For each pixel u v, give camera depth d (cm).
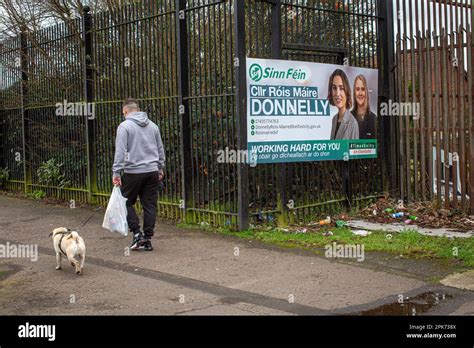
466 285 616
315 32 966
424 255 733
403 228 891
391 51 1073
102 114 1108
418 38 1030
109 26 1076
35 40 1258
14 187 1380
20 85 1316
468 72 967
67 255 676
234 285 625
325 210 979
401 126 1061
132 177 772
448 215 970
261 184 897
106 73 1093
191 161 946
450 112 988
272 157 895
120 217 759
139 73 1027
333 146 978
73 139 1184
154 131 793
